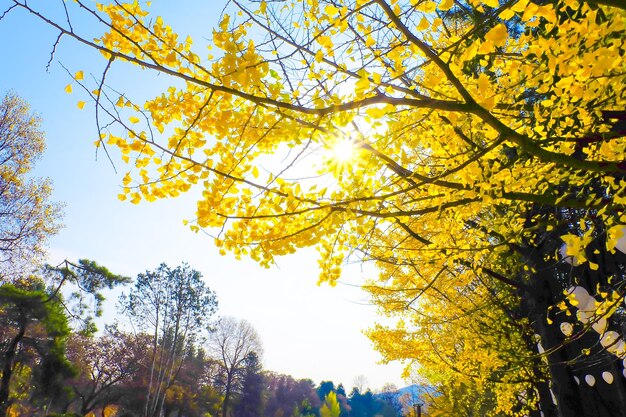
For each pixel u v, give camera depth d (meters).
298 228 2.66
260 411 54.81
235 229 2.52
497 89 2.99
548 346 5.45
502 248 4.33
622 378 5.19
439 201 2.86
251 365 55.91
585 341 5.34
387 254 4.15
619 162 2.30
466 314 6.04
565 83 2.29
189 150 2.36
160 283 35.38
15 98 16.81
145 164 2.32
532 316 5.96
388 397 75.00
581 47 2.74
